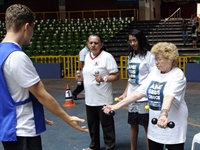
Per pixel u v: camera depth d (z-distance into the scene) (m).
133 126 4.11
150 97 2.83
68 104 7.63
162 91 2.74
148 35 17.92
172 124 2.41
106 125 4.38
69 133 5.47
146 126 3.91
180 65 11.91
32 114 2.23
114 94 9.08
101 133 5.39
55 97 8.91
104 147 4.71
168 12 34.19
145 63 3.79
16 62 2.09
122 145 4.73
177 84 2.68
